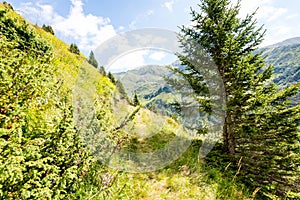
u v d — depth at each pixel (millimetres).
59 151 2729
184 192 5289
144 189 4930
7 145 2180
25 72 2887
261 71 8242
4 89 2598
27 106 2758
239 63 7586
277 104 7824
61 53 11250
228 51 7875
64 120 2836
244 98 7836
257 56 8227
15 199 2074
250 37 8320
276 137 7676
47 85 3223
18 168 2031
